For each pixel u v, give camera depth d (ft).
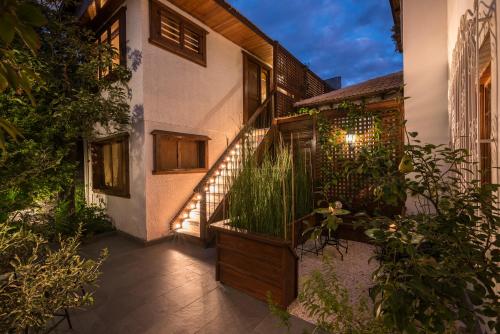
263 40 23.66
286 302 8.70
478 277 3.60
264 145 19.99
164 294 9.86
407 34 13.85
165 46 17.54
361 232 16.19
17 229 13.88
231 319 8.25
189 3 18.06
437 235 4.42
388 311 3.41
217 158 21.83
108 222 19.88
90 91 17.66
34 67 13.41
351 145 16.61
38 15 2.63
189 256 14.16
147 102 16.63
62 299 5.73
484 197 4.38
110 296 9.72
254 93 27.07
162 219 17.29
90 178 23.31
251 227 9.91
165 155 17.95
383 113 15.71
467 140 7.72
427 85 13.41
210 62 21.27
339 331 4.84
